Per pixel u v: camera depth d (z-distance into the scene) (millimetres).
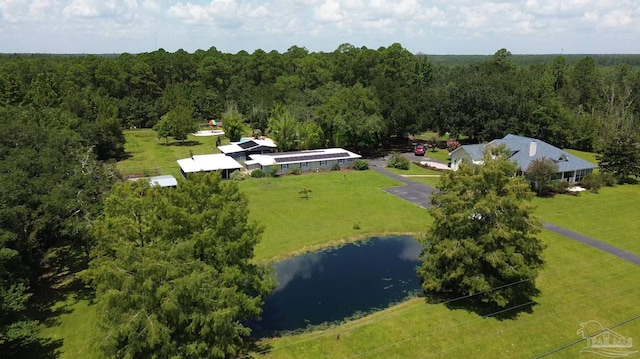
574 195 58625
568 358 27188
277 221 49750
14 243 31109
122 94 135500
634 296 33844
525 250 31344
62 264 39312
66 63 141250
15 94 96500
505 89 91938
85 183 36875
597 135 91625
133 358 21328
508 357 27281
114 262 22312
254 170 68938
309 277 38125
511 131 87062
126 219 27141
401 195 59281
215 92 139125
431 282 32656
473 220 31797
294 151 81875
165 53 161125
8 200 30969
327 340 28875
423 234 46562
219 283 24641
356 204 55594
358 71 125250
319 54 167875
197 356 22000
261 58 155250
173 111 101188
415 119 86938
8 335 24609
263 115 105750
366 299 34562
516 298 33438
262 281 28234
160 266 21141
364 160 80062
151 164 77500
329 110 84812
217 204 26844
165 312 21047
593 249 41656
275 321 31562
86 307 32531
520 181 32156
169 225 25000
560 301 33062
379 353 27625
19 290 26891
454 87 95188
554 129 90688
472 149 69062
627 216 50875
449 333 29500
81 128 75438
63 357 26875
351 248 43750
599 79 126438
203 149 91938
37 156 37094
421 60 153750
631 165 63969
